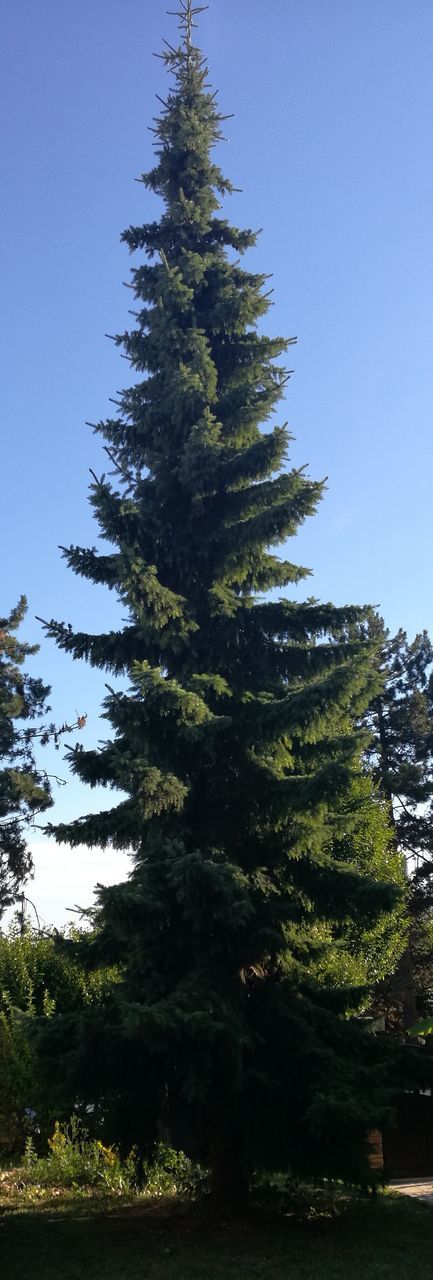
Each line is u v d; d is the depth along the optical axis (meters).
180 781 10.70
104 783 11.41
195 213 13.77
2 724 32.22
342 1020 11.37
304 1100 10.26
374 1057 11.21
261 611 12.38
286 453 12.15
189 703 10.66
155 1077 10.44
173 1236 10.45
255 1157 10.65
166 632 11.61
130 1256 9.67
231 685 12.10
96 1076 10.09
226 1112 10.63
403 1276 9.23
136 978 10.74
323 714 11.12
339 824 11.98
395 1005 31.11
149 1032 9.28
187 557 12.34
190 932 10.78
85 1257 9.64
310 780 10.92
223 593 12.14
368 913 11.41
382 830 23.12
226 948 10.69
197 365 12.41
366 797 19.72
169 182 14.38
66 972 18.08
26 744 33.06
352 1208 11.99
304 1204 11.88
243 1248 9.99
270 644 12.49
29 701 33.53
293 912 11.10
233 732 11.62
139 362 13.23
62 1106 10.72
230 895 9.96
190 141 13.97
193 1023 9.07
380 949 22.16
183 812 11.44
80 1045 9.92
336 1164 10.10
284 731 11.18
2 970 18.17
